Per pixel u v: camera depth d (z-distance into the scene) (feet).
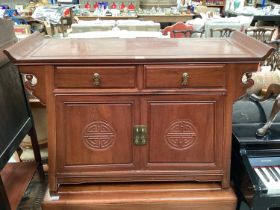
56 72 4.19
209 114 4.51
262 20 18.92
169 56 4.21
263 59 4.10
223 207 4.81
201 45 4.94
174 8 22.85
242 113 5.56
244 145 4.78
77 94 4.32
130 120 4.51
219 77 4.31
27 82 4.27
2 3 22.25
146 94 4.36
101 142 4.61
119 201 4.71
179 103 4.44
